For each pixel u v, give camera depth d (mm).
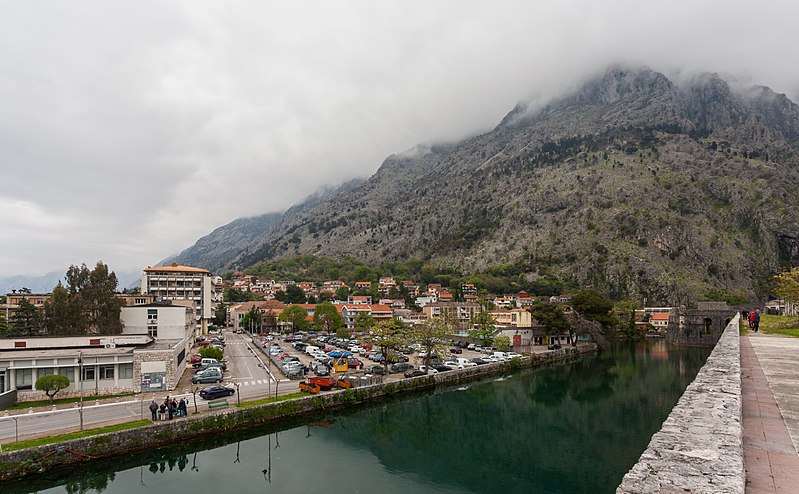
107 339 66125
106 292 80000
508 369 100688
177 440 46094
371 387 68375
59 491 38469
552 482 43375
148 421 46156
